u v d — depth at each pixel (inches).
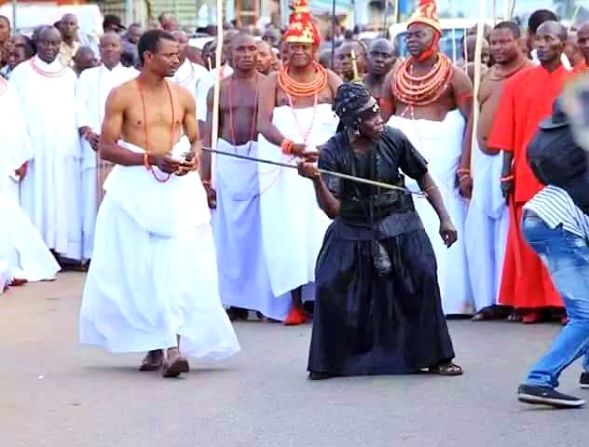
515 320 499.5
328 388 386.9
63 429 347.6
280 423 349.7
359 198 396.8
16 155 642.2
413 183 489.1
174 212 401.1
